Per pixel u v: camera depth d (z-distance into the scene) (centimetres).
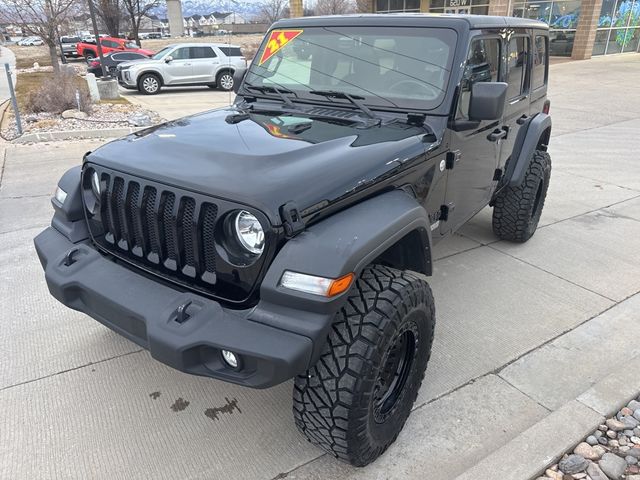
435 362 322
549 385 303
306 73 345
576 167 783
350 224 216
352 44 333
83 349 330
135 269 249
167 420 273
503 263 461
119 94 1652
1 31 6009
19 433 263
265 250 204
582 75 1858
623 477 237
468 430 269
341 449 224
